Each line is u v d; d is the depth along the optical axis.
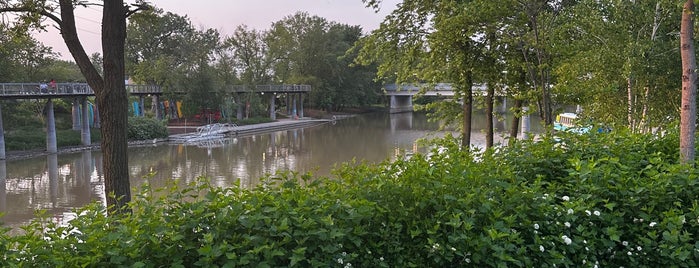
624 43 15.52
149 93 53.28
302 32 72.31
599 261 4.26
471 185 4.39
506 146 5.76
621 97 16.70
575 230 4.19
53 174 27.00
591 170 4.56
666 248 4.05
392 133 50.47
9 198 20.98
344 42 74.69
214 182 24.41
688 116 5.91
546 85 12.38
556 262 3.89
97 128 43.94
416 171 4.37
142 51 68.19
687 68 6.04
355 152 36.38
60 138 38.00
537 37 11.30
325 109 80.00
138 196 3.91
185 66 55.19
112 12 8.40
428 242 3.91
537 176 4.73
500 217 4.04
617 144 6.08
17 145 35.28
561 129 6.71
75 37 8.51
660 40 16.14
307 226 3.44
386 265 3.73
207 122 57.53
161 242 3.34
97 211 3.78
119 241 3.23
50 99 34.97
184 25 69.50
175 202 3.64
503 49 14.13
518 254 3.83
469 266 3.88
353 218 3.65
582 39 13.91
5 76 39.72
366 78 75.88
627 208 4.42
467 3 12.16
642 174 5.29
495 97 16.31
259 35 67.25
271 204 3.70
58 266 3.05
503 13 11.38
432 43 13.88
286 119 68.25
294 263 3.24
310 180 5.07
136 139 42.44
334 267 3.53
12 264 3.05
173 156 34.25
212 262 3.22
